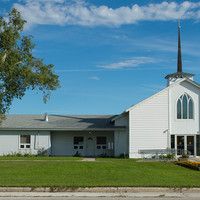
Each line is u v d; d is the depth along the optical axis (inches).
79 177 895.7
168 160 1513.3
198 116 1742.1
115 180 842.2
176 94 1747.0
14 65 1584.6
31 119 1979.6
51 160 1417.3
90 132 1893.5
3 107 1633.9
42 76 1612.9
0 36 1588.3
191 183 796.0
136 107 1734.7
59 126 1854.1
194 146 1732.3
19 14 1615.4
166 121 1739.7
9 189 719.7
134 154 1722.4
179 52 2068.2
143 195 691.4
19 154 1838.1
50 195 684.1
